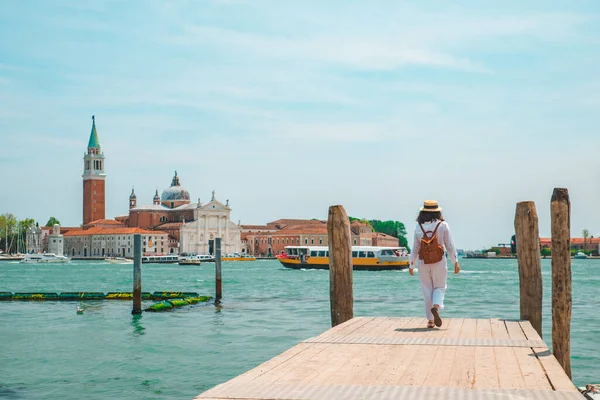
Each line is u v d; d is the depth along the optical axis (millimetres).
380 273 124625
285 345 26781
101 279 106188
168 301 44312
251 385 9117
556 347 14156
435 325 14742
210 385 19641
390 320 16359
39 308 43844
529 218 16469
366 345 12562
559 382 9383
